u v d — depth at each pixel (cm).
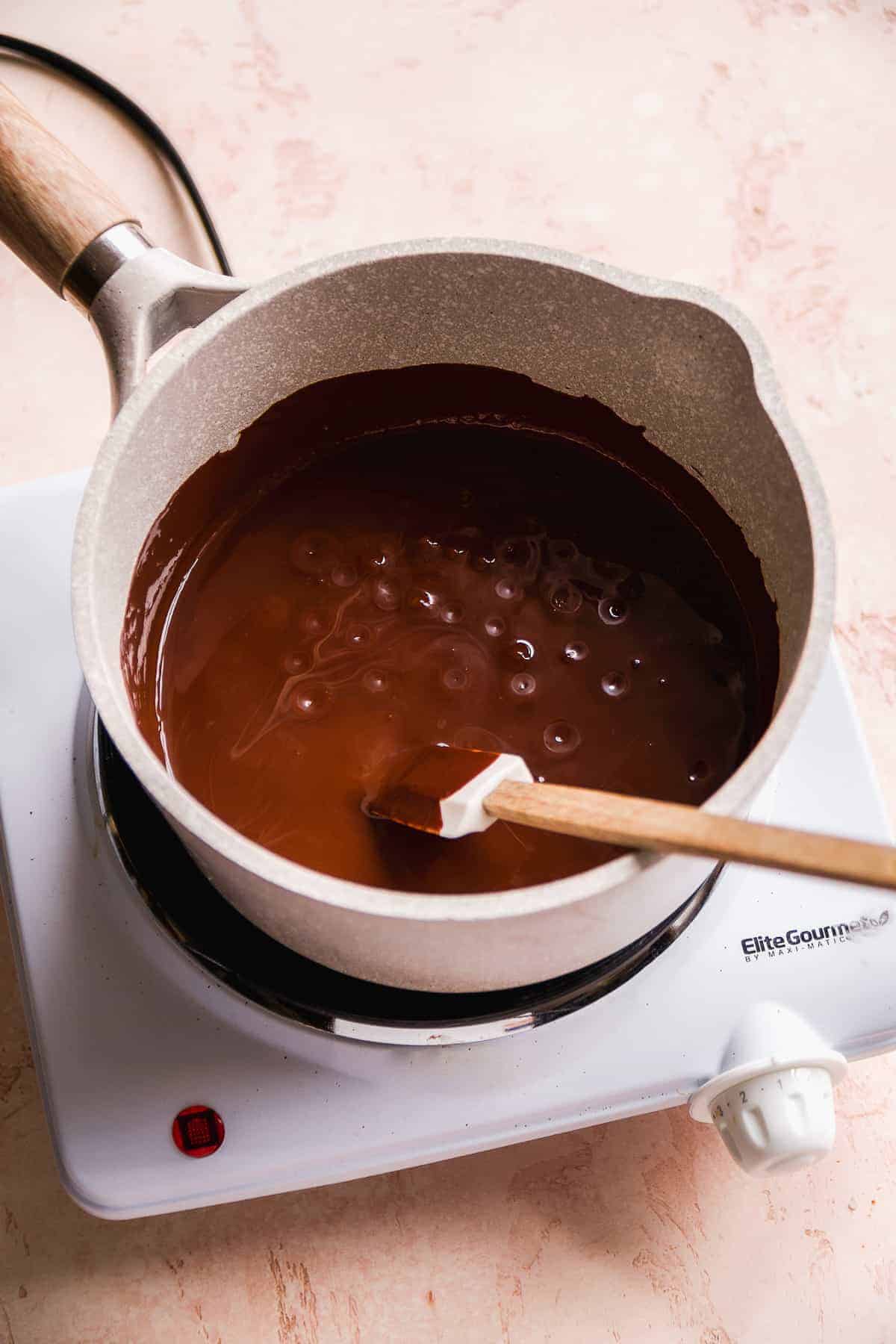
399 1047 49
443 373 50
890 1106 58
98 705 39
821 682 52
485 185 67
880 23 69
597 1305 56
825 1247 57
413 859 46
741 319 42
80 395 65
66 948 50
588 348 46
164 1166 49
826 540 40
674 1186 58
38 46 67
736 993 50
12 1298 56
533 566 50
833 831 51
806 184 68
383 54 68
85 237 44
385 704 48
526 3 69
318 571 51
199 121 68
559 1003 49
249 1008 49
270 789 48
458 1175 58
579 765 47
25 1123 58
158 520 48
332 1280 57
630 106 68
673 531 50
